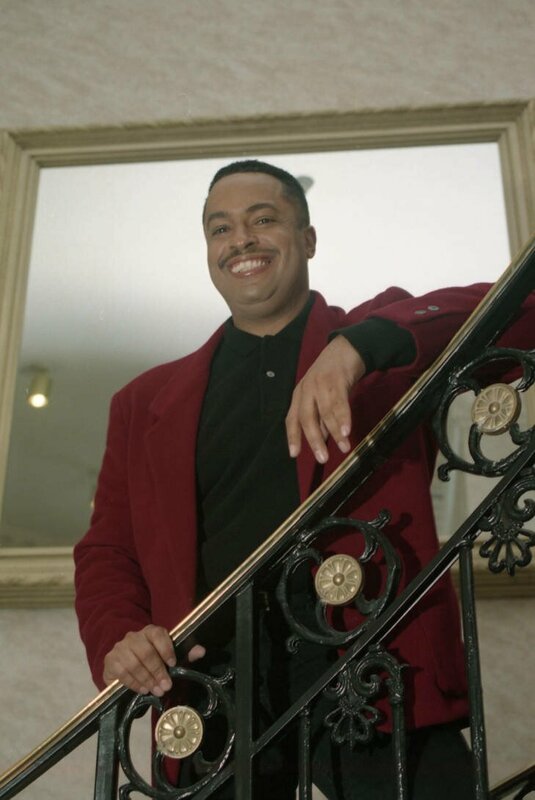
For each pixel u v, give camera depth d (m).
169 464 1.88
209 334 2.85
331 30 3.29
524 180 2.96
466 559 1.29
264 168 2.59
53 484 2.65
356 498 1.62
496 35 3.25
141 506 1.88
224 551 1.74
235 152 3.10
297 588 1.57
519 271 1.34
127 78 3.24
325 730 1.48
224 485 1.83
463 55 3.21
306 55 3.24
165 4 3.37
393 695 1.30
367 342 1.44
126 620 1.69
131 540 1.90
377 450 1.41
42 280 2.93
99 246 2.99
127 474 1.97
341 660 1.34
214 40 3.29
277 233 2.41
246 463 1.84
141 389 2.14
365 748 1.44
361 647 1.33
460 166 3.04
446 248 2.92
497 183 3.00
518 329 1.53
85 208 3.04
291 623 1.38
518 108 3.07
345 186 3.03
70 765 2.33
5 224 2.97
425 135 3.07
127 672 1.44
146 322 2.87
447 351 1.37
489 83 3.15
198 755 1.42
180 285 2.93
